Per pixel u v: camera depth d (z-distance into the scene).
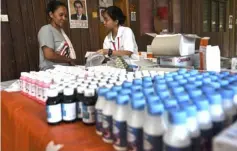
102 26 3.09
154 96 0.59
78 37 2.83
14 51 2.28
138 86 0.75
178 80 0.81
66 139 0.68
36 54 2.45
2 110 1.14
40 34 1.93
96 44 3.05
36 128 0.80
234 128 0.41
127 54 1.96
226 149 0.37
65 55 2.06
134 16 3.40
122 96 0.60
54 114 0.79
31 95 1.19
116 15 2.05
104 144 0.65
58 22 2.01
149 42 3.70
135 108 0.55
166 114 0.51
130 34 2.07
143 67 1.54
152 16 3.74
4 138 1.11
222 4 5.57
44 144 0.71
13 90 1.37
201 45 1.39
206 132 0.49
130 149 0.56
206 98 0.54
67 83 0.97
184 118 0.45
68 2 2.67
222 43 5.77
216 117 0.51
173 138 0.44
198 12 4.86
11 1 2.21
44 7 2.46
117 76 1.10
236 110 0.56
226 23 5.84
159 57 1.60
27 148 0.84
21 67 2.34
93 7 2.96
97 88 0.82
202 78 0.83
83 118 0.79
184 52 1.47
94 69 1.44
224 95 0.55
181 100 0.57
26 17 2.34
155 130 0.50
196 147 0.48
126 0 3.25
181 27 4.42
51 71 1.40
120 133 0.59
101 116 0.69
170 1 4.06
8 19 2.20
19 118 0.94
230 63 1.53
